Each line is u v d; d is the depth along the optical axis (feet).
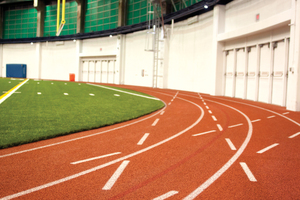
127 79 143.02
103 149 24.07
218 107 56.29
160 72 117.70
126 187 15.85
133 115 43.16
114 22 149.07
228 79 82.17
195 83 99.40
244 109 53.47
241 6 74.49
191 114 46.21
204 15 93.71
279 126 36.24
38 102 53.93
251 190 15.72
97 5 157.28
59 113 42.16
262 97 67.92
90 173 18.04
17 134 28.22
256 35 68.64
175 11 108.58
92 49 163.22
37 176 17.35
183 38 108.06
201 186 16.20
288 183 16.87
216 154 23.02
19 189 15.33
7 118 36.55
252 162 20.98
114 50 149.18
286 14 53.57
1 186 15.69
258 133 31.76
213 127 35.06
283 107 57.67
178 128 34.17
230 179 17.40
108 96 71.92
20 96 63.26
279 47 61.16
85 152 23.03
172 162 20.70
